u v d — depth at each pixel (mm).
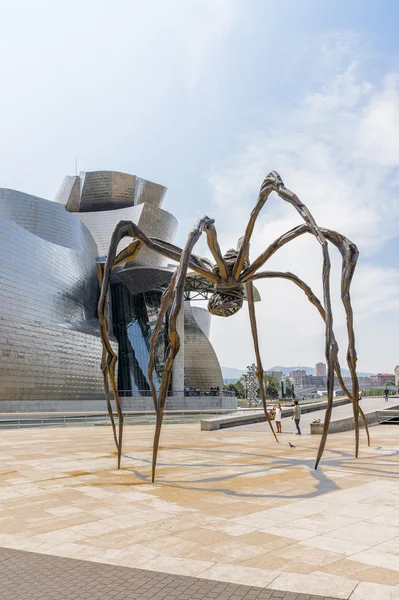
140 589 3467
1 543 4621
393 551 4227
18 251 37531
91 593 3416
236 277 9734
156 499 6445
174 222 61406
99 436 17266
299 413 17562
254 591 3389
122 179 64750
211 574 3725
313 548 4328
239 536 4727
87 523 5293
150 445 13492
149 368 9797
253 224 9523
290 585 3473
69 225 49375
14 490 7109
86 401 42219
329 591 3361
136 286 54844
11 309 36000
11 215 46750
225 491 6910
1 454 11461
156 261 57812
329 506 5957
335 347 7684
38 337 38250
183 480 7789
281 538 4648
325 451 11531
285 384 122000
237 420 21531
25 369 36812
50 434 18484
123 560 4090
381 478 7832
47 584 3590
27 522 5367
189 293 57312
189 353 67312
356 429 10125
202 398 52875
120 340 54438
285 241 9414
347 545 4406
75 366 42156
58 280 42969
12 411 35125
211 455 10977
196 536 4746
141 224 57625
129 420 26359
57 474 8469
